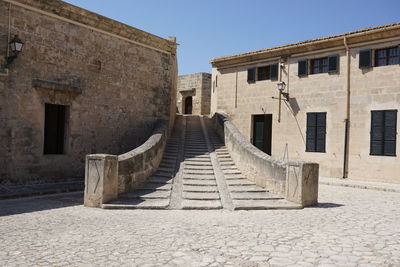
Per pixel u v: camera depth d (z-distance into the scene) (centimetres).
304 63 1783
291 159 1817
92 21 1304
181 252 542
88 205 918
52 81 1184
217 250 555
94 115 1338
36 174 1148
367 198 1138
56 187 1141
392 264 490
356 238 631
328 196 1177
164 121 1627
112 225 718
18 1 1079
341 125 1639
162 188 1079
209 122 2086
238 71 2086
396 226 732
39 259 498
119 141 1441
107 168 928
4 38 1053
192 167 1302
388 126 1495
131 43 1489
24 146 1112
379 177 1511
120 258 509
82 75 1288
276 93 1897
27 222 722
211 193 1065
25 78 1108
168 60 1680
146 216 822
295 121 1811
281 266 481
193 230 687
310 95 1759
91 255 521
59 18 1200
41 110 1155
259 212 897
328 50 1703
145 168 1140
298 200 975
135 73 1510
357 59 1605
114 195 961
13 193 1002
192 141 1648
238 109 2073
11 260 491
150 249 556
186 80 3030
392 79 1492
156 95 1617
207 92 2950
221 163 1376
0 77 1045
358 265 486
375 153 1529
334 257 521
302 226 730
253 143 2030
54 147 1255
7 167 1072
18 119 1095
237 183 1168
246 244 590
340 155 1638
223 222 768
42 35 1153
